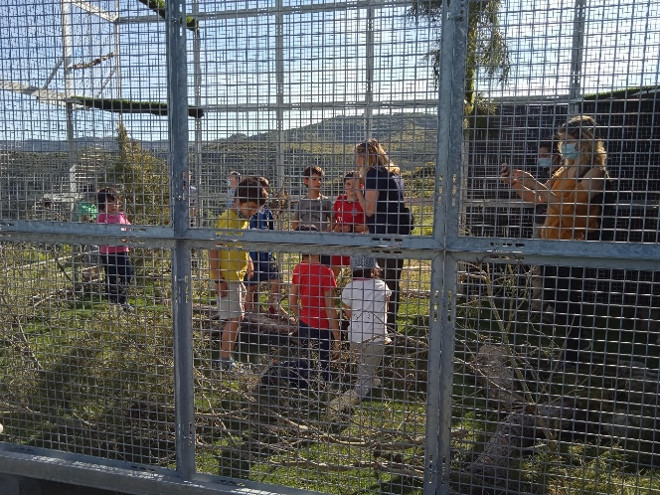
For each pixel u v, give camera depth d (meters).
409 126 2.61
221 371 3.16
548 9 2.37
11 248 3.32
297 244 2.67
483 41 2.50
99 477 3.02
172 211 2.79
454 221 2.47
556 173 2.93
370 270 3.26
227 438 3.37
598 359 4.17
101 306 3.45
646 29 2.28
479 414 3.58
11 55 3.15
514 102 2.59
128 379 3.27
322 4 2.60
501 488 2.74
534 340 4.13
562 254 2.37
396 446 3.12
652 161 3.89
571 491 2.88
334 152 2.78
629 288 4.43
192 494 2.86
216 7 2.78
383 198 2.80
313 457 3.27
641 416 2.48
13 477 3.26
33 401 3.51
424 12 2.50
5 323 3.40
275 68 2.76
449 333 2.55
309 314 2.99
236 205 2.96
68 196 3.13
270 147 2.89
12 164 3.19
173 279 2.85
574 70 2.42
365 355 2.97
